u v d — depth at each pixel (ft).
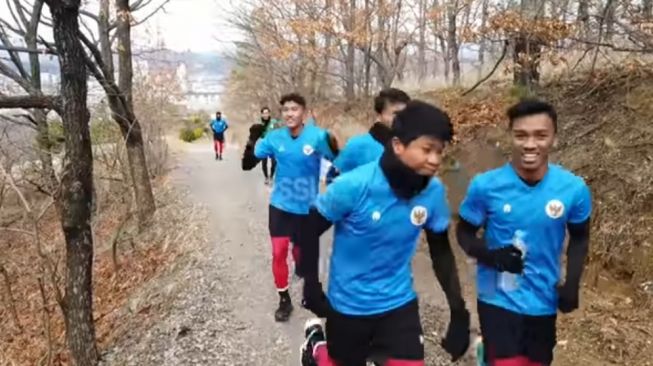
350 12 47.60
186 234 33.09
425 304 17.29
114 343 18.84
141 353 16.98
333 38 51.49
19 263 36.09
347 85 60.23
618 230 20.06
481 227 10.16
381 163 8.62
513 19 27.04
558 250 9.72
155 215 39.11
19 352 25.12
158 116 67.97
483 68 42.83
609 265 19.71
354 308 9.28
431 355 14.53
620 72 27.73
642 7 26.14
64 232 16.63
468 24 37.93
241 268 24.20
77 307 16.88
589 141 25.30
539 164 9.23
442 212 9.11
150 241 35.19
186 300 20.72
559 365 15.01
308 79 65.00
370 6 48.21
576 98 28.91
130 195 41.73
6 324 28.78
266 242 28.63
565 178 9.48
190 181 53.16
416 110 8.26
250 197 43.04
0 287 33.99
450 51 47.39
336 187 8.70
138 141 37.45
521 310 9.82
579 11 27.76
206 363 15.46
